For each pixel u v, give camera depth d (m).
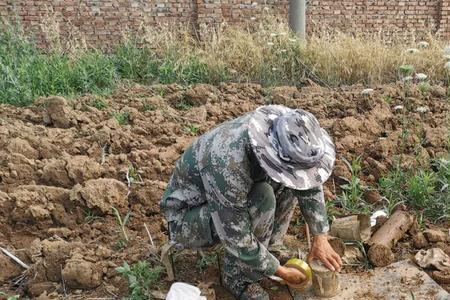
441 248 3.45
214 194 2.60
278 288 3.17
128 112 5.60
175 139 5.01
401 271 3.26
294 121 2.46
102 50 8.55
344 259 3.30
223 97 6.36
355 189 3.97
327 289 3.02
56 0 8.67
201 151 2.66
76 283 3.15
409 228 3.59
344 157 4.58
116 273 3.24
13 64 7.00
